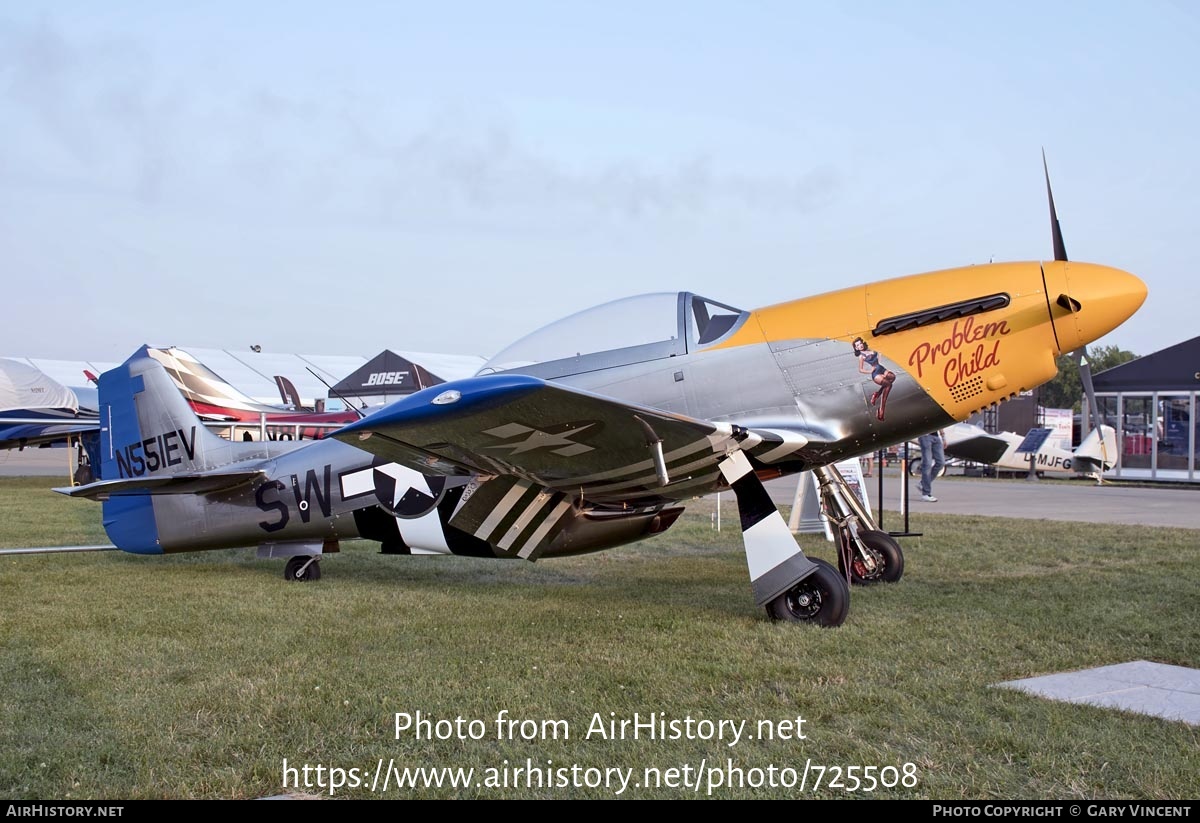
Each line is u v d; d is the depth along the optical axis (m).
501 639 5.23
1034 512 13.32
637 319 6.48
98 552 9.56
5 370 23.05
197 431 8.16
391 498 7.20
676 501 6.79
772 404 6.11
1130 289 5.87
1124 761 3.15
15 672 4.54
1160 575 7.29
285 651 4.98
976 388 5.96
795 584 5.44
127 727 3.65
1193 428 20.80
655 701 3.97
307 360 37.88
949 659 4.60
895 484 20.28
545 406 4.84
